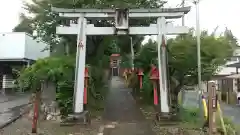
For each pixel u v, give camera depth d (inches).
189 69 534.3
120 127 445.1
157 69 529.7
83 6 618.2
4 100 898.1
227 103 930.7
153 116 535.5
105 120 504.1
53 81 535.2
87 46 713.6
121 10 502.0
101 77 829.2
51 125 463.2
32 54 1200.2
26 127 457.4
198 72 488.4
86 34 503.8
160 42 505.7
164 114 470.3
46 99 529.3
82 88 486.3
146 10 506.3
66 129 434.0
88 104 601.6
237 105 866.8
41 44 1259.2
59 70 529.3
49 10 692.1
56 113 514.3
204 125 416.8
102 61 823.1
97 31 503.8
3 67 1204.5
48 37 767.1
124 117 531.2
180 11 505.7
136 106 660.7
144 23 710.5
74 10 501.7
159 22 509.0
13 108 694.5
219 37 534.0
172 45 530.6
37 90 478.0
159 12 507.8
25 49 1130.0
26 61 1146.7
